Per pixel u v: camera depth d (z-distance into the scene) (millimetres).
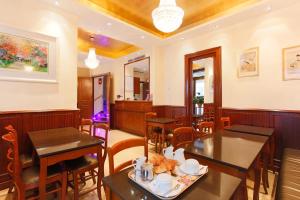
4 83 2381
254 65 3230
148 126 3850
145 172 1043
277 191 1326
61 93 2953
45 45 2738
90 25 3594
